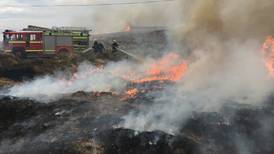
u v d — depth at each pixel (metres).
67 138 8.80
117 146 8.44
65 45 24.45
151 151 8.27
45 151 8.44
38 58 22.73
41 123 9.69
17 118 10.26
